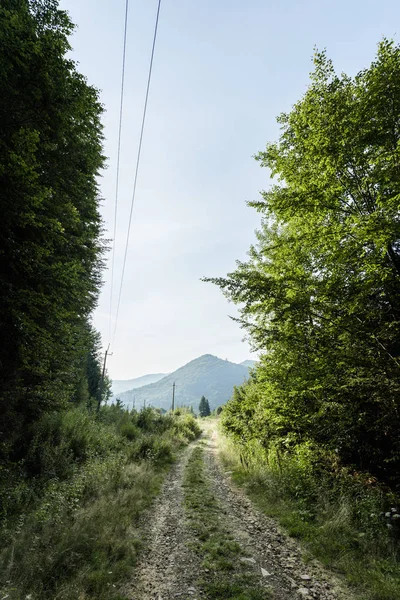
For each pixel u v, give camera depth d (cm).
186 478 1163
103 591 410
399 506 609
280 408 977
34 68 612
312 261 868
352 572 463
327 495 739
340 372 695
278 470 984
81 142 919
